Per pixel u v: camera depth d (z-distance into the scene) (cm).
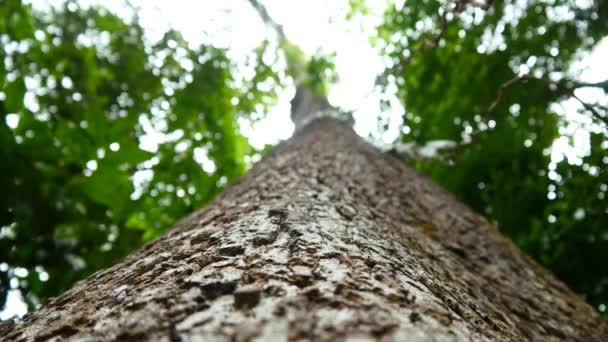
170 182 530
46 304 155
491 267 298
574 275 685
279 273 115
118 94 764
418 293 121
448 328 100
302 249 138
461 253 292
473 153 743
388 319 90
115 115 747
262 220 177
